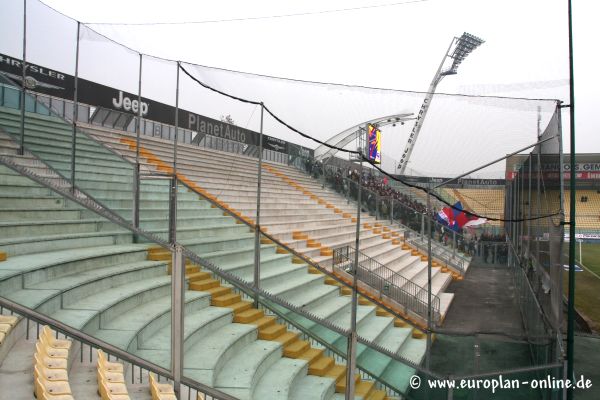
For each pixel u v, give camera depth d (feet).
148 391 14.79
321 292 31.86
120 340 15.44
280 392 19.58
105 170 25.59
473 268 72.90
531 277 34.81
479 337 27.68
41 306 15.29
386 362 23.18
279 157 58.70
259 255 27.63
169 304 19.61
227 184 46.65
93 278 18.16
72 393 13.11
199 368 18.28
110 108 42.37
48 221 18.34
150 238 16.31
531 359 27.86
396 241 62.08
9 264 15.78
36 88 30.58
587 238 142.61
